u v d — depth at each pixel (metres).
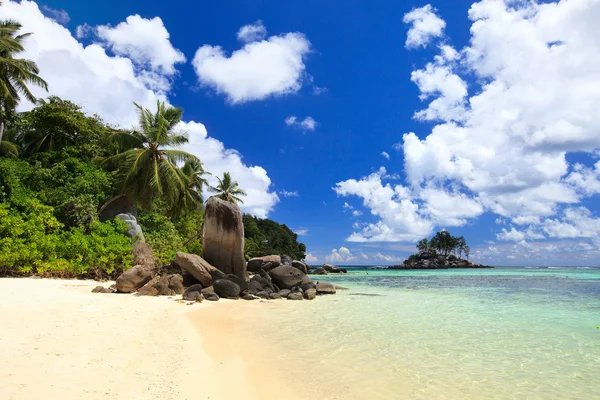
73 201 24.12
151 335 8.88
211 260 22.52
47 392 4.70
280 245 101.06
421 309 16.73
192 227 43.91
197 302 16.33
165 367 6.55
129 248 22.19
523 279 49.53
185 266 20.36
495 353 8.93
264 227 105.00
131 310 11.91
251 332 10.66
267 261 26.53
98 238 21.34
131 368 6.21
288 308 16.53
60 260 19.05
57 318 9.03
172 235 31.94
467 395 6.16
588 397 6.16
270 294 20.69
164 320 11.13
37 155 28.95
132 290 17.20
